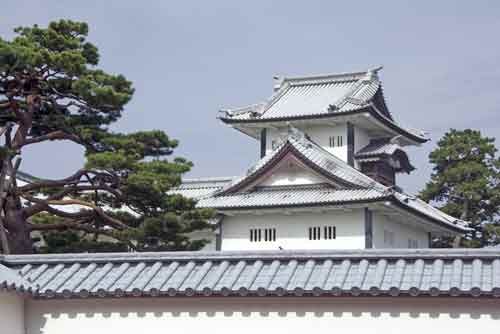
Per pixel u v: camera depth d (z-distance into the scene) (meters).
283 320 17.77
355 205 52.81
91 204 38.03
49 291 18.31
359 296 17.11
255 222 56.38
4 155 36.66
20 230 38.00
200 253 18.78
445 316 16.92
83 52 40.62
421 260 17.53
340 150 62.09
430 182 73.69
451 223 61.88
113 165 36.31
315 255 18.11
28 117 38.62
